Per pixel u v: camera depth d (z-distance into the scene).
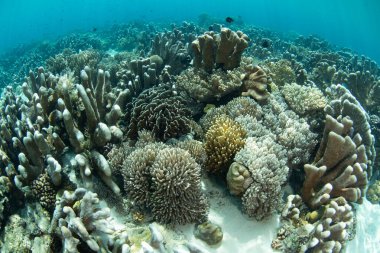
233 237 0.98
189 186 0.91
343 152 1.05
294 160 1.14
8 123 1.22
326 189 1.03
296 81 1.97
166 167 0.92
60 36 7.78
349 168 1.02
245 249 0.96
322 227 0.93
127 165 0.97
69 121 1.01
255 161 0.96
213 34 1.58
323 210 1.03
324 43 4.85
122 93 1.29
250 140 1.08
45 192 0.99
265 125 1.28
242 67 1.53
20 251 0.91
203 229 0.94
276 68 1.87
